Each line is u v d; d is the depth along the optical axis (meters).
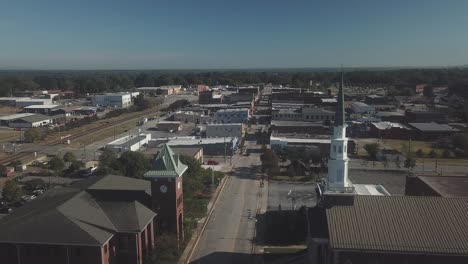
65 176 107.69
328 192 52.38
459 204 51.34
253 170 116.31
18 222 54.66
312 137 153.62
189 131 180.88
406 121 192.25
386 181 105.38
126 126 195.88
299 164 110.19
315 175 106.19
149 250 60.34
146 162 98.88
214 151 137.50
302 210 78.62
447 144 146.62
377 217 50.56
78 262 52.41
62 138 165.50
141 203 60.50
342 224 50.12
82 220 54.53
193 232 72.12
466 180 77.69
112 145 137.00
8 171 108.75
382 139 161.50
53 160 109.38
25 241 51.72
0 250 53.62
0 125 198.50
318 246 54.91
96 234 52.69
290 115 191.38
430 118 186.25
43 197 63.25
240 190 97.31
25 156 132.12
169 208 63.00
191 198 85.44
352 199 52.09
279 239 69.38
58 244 51.28
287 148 132.12
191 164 95.62
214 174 101.44
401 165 121.69
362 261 48.31
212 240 69.12
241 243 67.94
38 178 98.12
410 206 51.44
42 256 52.88
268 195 93.31
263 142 158.25
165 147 64.06
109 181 65.81
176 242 60.91
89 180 69.00
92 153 136.75
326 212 51.72
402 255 47.59
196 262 61.22
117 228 55.59
